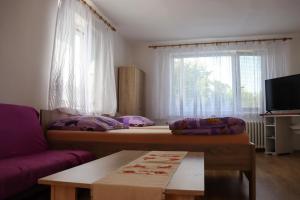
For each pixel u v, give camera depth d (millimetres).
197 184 1122
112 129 2891
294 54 5199
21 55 2539
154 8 3904
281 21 4492
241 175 3020
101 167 1460
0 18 2328
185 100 5387
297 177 2930
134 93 4871
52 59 2840
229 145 2203
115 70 4859
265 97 5145
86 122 2695
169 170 1369
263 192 2363
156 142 2377
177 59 5516
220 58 5344
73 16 3115
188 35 5242
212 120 2303
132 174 1285
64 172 1345
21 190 1471
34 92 2699
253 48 5281
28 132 2176
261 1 3670
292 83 4688
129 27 4758
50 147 2588
